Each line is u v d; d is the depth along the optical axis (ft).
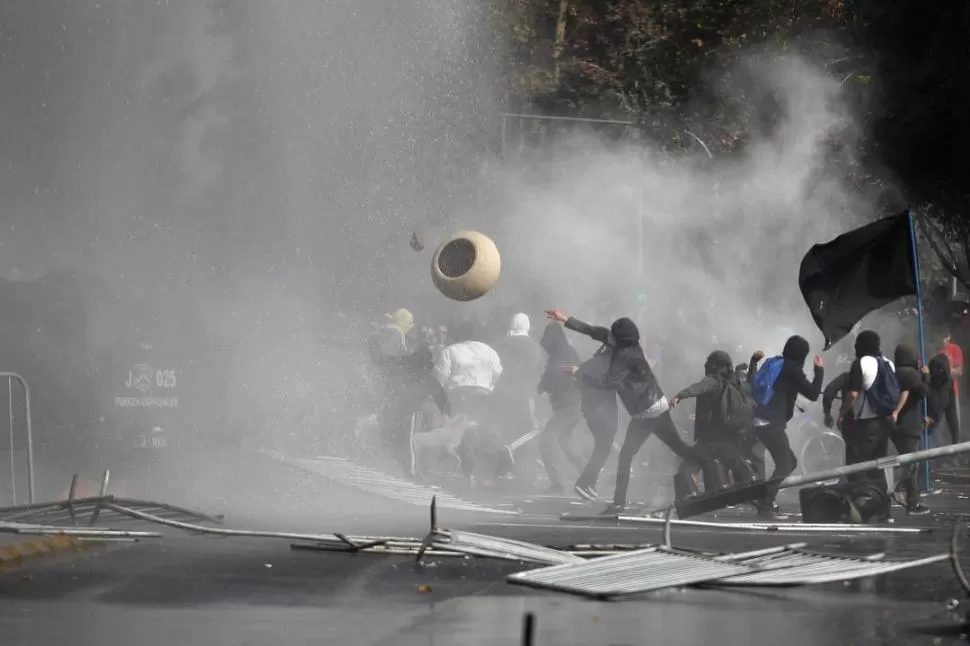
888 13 161.58
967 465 182.39
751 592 73.00
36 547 86.63
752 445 134.21
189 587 73.10
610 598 70.23
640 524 112.06
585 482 134.51
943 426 179.73
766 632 61.98
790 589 74.13
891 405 122.72
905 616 66.13
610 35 299.99
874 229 133.39
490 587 73.67
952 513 127.75
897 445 127.44
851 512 111.86
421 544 86.17
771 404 126.11
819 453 163.43
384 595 71.00
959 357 173.78
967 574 81.00
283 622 63.31
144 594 70.79
